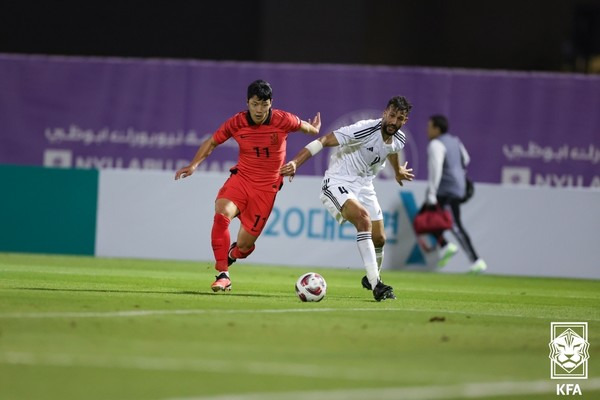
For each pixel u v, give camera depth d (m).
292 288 43.19
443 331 29.92
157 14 87.25
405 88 74.69
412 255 60.97
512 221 61.09
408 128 74.69
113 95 77.25
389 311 34.56
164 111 76.94
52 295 35.50
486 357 25.77
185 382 21.31
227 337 26.98
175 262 59.25
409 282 52.12
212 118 76.56
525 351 26.97
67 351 24.11
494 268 61.03
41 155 77.81
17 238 61.97
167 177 61.31
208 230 60.97
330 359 24.44
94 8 87.38
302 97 75.50
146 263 57.12
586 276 60.91
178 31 87.12
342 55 85.00
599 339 30.16
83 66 77.38
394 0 87.31
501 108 74.62
